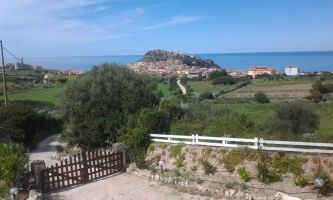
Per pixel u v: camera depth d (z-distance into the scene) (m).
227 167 18.14
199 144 20.23
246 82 101.38
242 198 16.23
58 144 35.50
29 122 34.78
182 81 107.50
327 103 57.78
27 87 88.94
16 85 90.38
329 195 15.22
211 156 19.09
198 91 85.19
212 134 22.45
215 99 70.88
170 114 26.38
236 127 24.17
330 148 17.53
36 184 18.17
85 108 25.95
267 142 17.84
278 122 26.81
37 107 53.56
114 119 25.17
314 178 15.78
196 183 17.92
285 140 18.67
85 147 26.39
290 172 16.61
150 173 19.94
